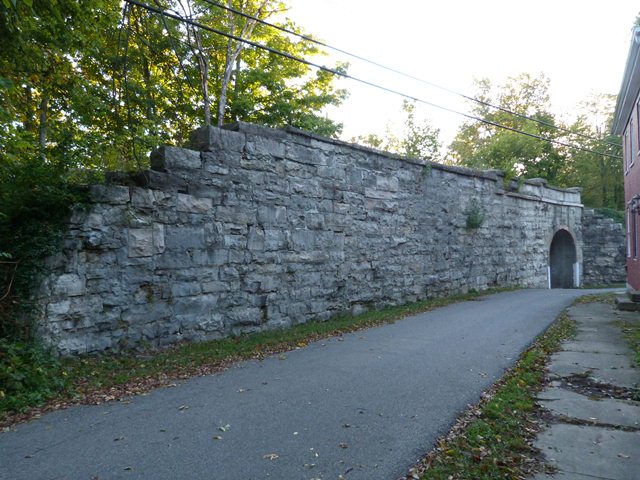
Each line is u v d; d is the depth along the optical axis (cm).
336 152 1209
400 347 842
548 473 378
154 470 381
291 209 1084
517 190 2075
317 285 1143
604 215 2789
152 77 1554
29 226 717
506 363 727
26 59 898
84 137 1209
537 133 3381
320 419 491
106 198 770
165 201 849
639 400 562
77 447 425
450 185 1652
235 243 963
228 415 505
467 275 1734
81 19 920
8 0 557
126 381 632
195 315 889
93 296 753
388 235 1372
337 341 907
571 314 1245
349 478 368
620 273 2697
